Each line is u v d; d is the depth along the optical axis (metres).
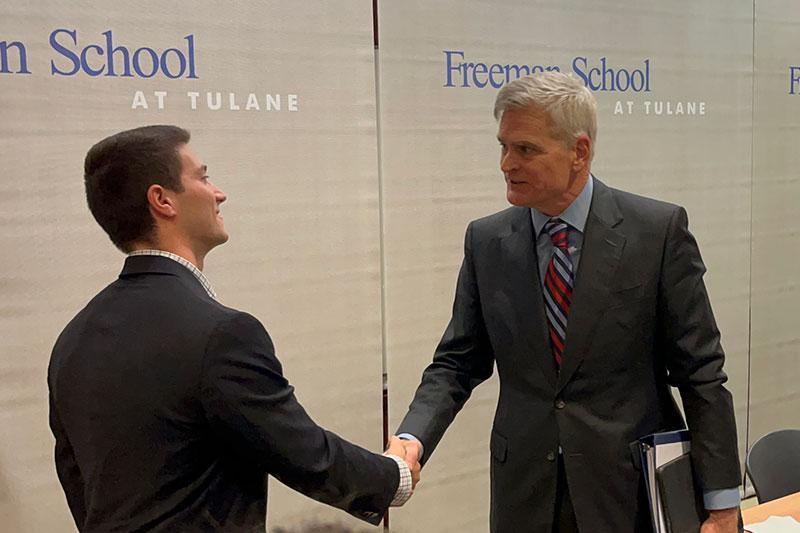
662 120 3.17
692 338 1.59
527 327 1.67
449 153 2.73
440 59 2.67
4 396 2.11
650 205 1.65
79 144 2.12
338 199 2.53
